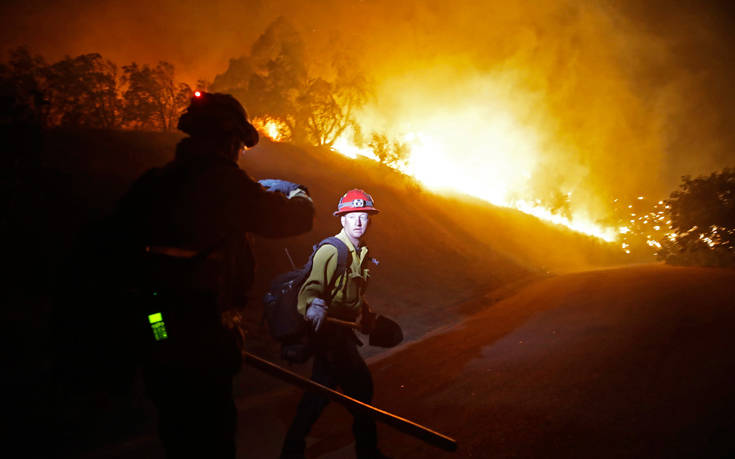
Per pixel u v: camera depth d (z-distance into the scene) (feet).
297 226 5.89
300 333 9.43
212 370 5.41
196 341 5.33
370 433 9.60
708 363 14.67
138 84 55.72
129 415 13.89
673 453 9.25
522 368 16.79
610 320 23.70
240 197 5.57
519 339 21.98
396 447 11.16
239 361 5.74
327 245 9.69
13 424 12.88
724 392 12.01
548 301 34.06
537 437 10.86
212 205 5.52
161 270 5.41
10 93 25.43
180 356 5.27
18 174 25.08
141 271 5.44
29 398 14.40
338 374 9.64
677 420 10.77
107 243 5.47
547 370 16.16
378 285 36.47
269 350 21.15
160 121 56.70
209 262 5.58
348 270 9.84
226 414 5.61
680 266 57.93
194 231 5.50
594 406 12.34
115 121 54.08
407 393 15.55
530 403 13.12
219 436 5.50
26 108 24.97
